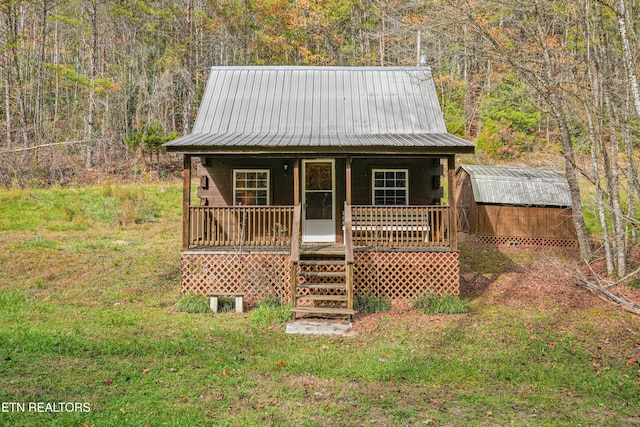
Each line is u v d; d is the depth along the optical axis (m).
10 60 22.38
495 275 11.64
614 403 4.98
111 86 28.00
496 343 6.95
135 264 11.52
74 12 32.81
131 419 4.17
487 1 11.08
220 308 8.72
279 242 9.70
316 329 7.54
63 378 5.04
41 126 23.72
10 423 4.00
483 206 15.62
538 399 5.04
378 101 12.45
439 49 13.38
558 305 9.05
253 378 5.35
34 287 9.55
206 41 33.03
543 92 11.61
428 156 9.81
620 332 7.45
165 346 6.31
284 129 11.50
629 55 8.59
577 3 10.81
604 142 11.86
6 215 15.76
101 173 25.81
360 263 9.39
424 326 7.78
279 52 32.50
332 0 31.20
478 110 14.78
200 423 4.16
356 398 4.90
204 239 9.65
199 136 10.34
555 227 15.42
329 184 11.62
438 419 4.45
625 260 10.89
